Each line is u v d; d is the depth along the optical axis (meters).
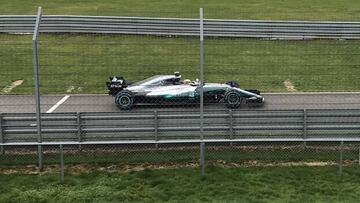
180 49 17.97
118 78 14.80
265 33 13.63
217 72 17.78
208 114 10.43
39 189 9.38
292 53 17.80
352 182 9.64
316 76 17.33
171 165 10.40
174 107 14.30
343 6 34.91
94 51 17.50
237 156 10.73
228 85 14.56
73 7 33.34
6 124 10.41
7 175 9.98
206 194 9.16
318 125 10.53
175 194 9.17
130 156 10.74
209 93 14.29
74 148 11.06
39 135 10.06
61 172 9.81
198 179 9.74
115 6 33.84
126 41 17.86
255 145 11.20
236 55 18.09
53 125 10.30
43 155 10.77
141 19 17.33
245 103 14.29
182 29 15.52
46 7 33.28
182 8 33.00
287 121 10.52
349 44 17.33
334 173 10.01
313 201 8.89
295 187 9.42
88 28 17.58
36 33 9.71
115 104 14.63
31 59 18.39
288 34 13.81
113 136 10.45
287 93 15.90
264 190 9.27
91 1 36.16
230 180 9.70
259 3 35.91
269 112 10.47
